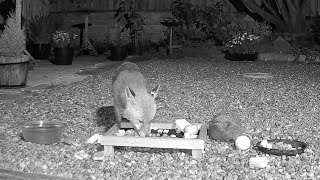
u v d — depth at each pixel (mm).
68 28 10438
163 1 10195
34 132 3309
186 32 9234
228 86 5371
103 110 4215
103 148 3234
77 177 2867
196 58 8609
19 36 5262
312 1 9523
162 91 5035
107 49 9703
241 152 3219
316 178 2854
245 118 4027
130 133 3275
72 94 4863
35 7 9820
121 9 9992
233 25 9711
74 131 3627
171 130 3482
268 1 9852
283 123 3887
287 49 8562
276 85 5484
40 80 5844
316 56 8156
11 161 3051
